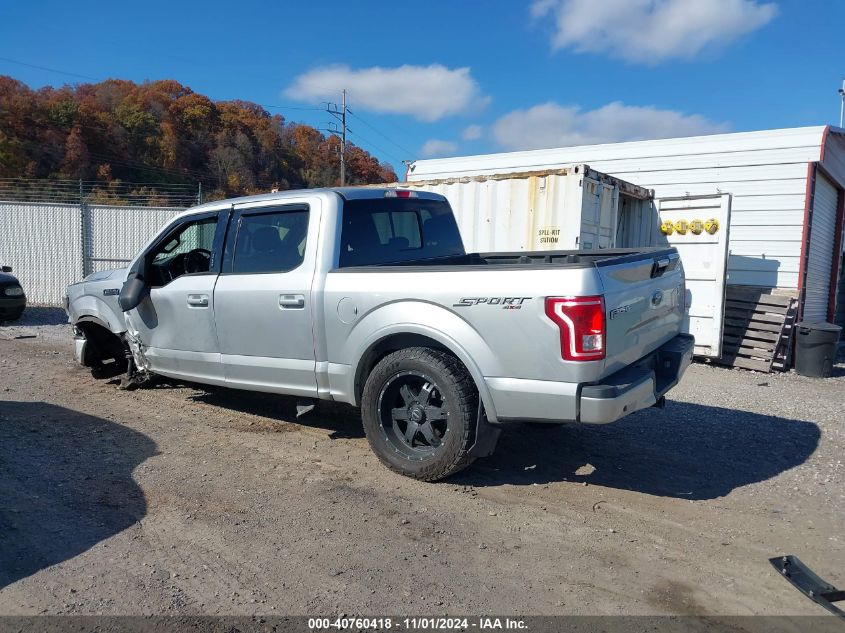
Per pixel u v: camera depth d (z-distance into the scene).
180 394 6.77
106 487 4.29
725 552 3.59
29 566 3.27
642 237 10.95
